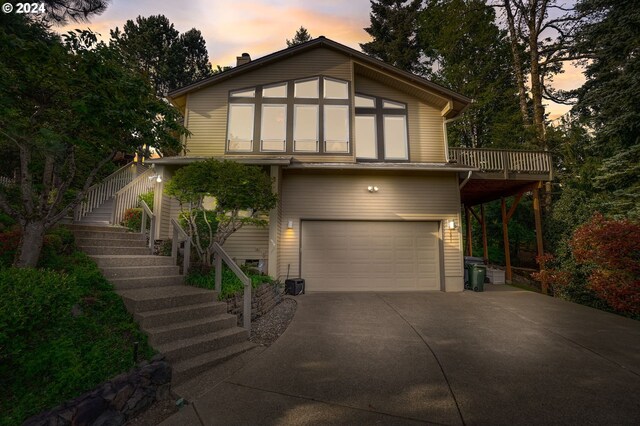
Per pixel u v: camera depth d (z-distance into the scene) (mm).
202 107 11219
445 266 9844
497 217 18078
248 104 11203
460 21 19234
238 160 8992
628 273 7141
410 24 25250
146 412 3020
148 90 4859
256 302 6348
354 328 5711
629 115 9055
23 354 2771
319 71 11414
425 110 11680
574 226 9539
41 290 2863
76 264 4914
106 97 4160
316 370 3928
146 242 7336
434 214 10062
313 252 9883
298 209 9914
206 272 6383
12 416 2316
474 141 20578
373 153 11344
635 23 9180
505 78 19844
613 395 3367
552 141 15695
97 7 4711
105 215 9477
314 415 2965
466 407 3121
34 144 4336
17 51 3656
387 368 4016
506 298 8641
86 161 7652
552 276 9492
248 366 4004
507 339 5180
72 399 2600
